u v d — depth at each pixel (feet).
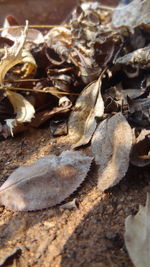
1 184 0.43
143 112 0.45
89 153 0.44
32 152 0.47
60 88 0.51
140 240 0.33
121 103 0.47
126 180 0.41
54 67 0.54
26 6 0.87
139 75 0.51
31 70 0.52
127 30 0.56
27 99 0.51
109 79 0.53
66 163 0.41
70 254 0.34
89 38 0.55
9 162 0.46
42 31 0.73
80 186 0.41
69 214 0.38
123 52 0.55
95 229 0.36
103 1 0.94
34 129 0.50
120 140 0.41
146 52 0.50
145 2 0.58
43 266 0.34
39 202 0.39
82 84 0.53
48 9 0.86
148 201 0.37
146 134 0.41
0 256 0.35
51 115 0.50
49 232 0.37
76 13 0.68
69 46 0.55
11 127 0.47
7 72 0.53
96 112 0.47
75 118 0.48
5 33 0.59
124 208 0.38
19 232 0.37
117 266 0.33
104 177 0.40
